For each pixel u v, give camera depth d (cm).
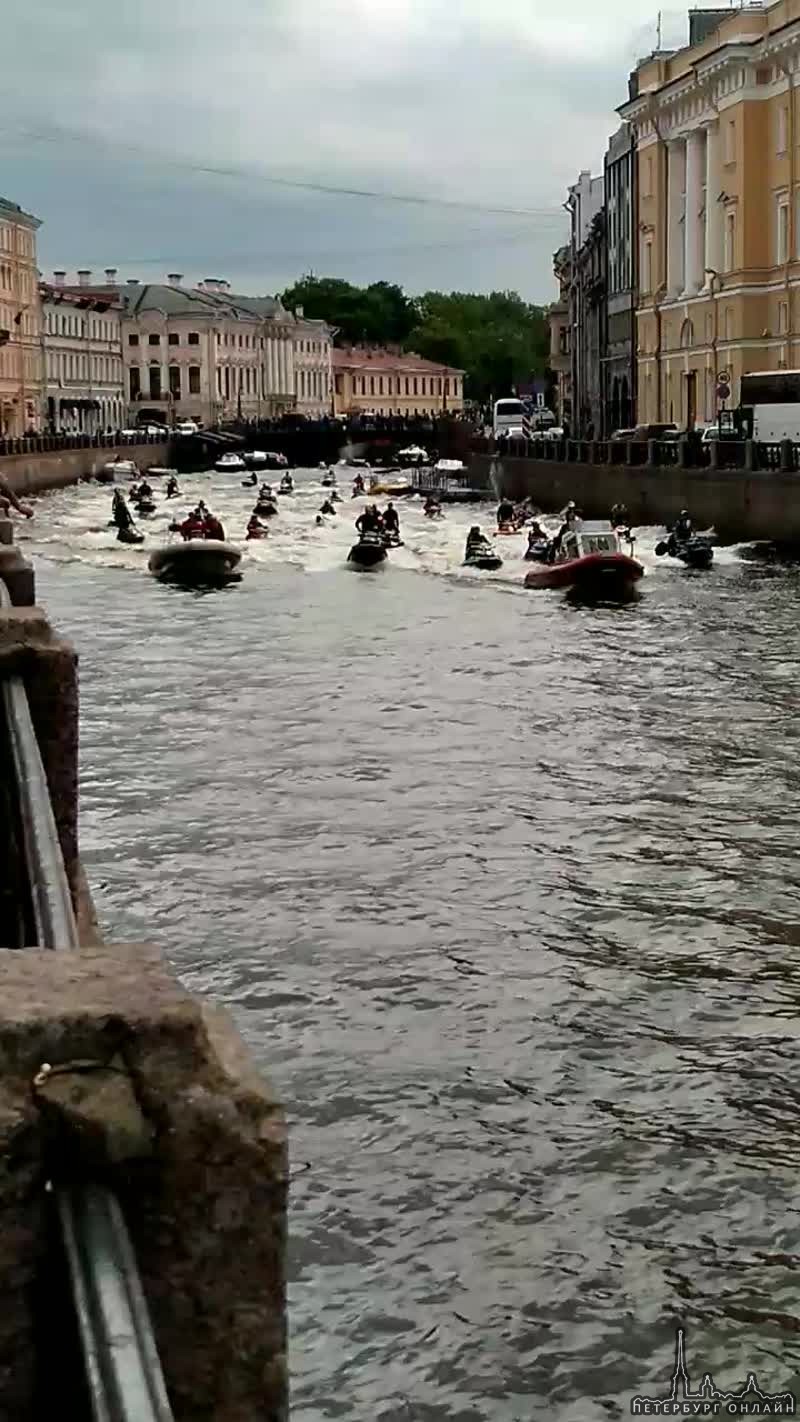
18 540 6119
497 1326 951
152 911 1606
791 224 7369
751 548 5347
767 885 1691
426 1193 1082
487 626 3762
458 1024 1337
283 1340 261
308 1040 1306
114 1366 221
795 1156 1130
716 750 2330
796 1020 1348
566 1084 1234
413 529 6644
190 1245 254
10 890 684
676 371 8769
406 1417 881
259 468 13150
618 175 10175
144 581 4875
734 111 7700
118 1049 252
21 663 741
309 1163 1116
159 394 16988
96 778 2138
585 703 2717
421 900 1641
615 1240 1034
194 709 2652
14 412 12075
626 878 1719
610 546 4497
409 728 2492
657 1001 1386
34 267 12681
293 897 1647
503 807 1995
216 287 19275
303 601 4334
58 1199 244
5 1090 244
